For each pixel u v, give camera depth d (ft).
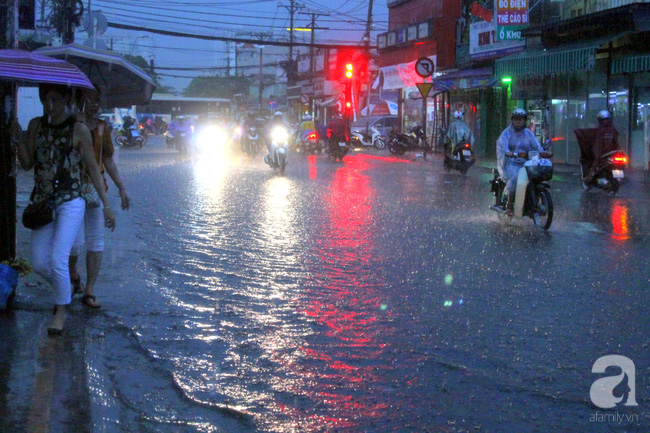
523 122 36.50
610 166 51.13
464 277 24.30
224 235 32.65
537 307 20.44
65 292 17.26
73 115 17.38
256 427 12.51
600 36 72.08
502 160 36.58
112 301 20.57
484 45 100.01
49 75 16.39
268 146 70.44
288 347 16.80
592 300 21.25
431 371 15.31
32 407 12.95
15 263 19.63
